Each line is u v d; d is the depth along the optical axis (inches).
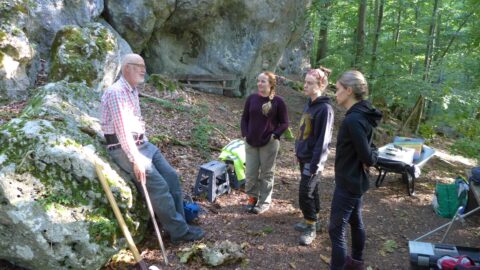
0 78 211.6
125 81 133.6
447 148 383.2
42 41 265.3
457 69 372.2
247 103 170.9
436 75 354.9
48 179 120.4
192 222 161.2
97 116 172.7
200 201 178.9
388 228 175.3
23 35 223.3
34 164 120.5
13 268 124.3
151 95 296.5
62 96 163.8
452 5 402.9
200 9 337.7
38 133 126.0
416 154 231.9
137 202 138.5
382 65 336.5
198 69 364.2
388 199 208.8
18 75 221.5
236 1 355.3
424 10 400.2
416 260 133.1
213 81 370.0
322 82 142.9
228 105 344.5
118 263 132.3
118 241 126.1
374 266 143.9
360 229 129.3
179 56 359.9
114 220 126.7
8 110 203.0
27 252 116.5
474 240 168.1
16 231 114.4
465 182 199.5
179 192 148.3
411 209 197.8
